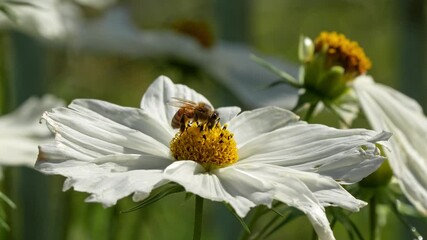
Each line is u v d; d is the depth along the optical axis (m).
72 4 0.58
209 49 0.60
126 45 0.59
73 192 0.54
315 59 0.41
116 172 0.31
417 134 0.41
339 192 0.30
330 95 0.41
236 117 0.35
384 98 0.42
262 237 0.36
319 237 0.30
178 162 0.31
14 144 0.45
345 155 0.32
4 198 0.37
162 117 0.34
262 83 0.58
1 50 0.56
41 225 0.57
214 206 0.62
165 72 0.60
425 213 0.38
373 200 0.39
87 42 0.58
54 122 0.32
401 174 0.38
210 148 0.32
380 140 0.32
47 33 0.51
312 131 0.33
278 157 0.32
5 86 0.56
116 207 0.50
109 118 0.33
